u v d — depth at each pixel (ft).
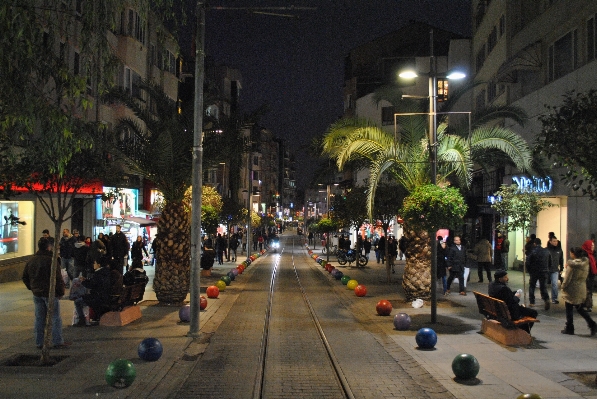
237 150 57.62
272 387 27.40
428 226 44.62
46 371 28.60
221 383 27.84
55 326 33.76
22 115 25.27
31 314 45.44
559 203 79.71
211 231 95.81
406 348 36.04
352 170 77.51
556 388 26.37
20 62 25.41
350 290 72.64
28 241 74.74
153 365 30.42
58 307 33.94
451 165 56.65
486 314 40.63
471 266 107.86
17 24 23.44
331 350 35.58
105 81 29.22
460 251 63.82
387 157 53.16
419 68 163.43
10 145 28.81
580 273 38.75
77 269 61.21
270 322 47.06
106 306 42.06
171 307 53.21
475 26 136.77
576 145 28.91
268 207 431.43
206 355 34.22
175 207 55.62
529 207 54.44
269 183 442.50
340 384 27.86
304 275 99.19
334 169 77.87
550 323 43.83
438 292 66.90
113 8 28.09
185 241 55.52
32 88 25.91
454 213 44.16
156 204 94.53
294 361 32.89
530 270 52.75
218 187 174.81
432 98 48.78
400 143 58.23
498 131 55.06
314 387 27.43
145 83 58.49
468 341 37.76
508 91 96.12
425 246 57.41
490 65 113.19
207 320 47.19
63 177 31.65
